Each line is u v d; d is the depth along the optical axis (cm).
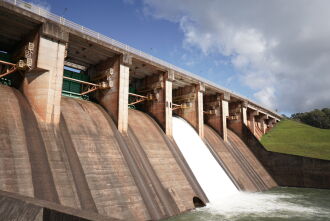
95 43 2695
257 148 5138
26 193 1552
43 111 2102
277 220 2300
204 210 2527
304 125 7962
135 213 1983
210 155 3828
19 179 1588
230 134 5403
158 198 2306
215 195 3045
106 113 2912
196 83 4328
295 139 6259
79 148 2139
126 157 2450
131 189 2155
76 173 1920
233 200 3028
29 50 2191
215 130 5022
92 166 2080
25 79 2255
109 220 614
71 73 3108
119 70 2941
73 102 2691
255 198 3234
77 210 698
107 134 2570
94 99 3186
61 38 2286
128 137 2789
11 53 2677
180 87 4597
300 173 4438
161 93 3703
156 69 3600
